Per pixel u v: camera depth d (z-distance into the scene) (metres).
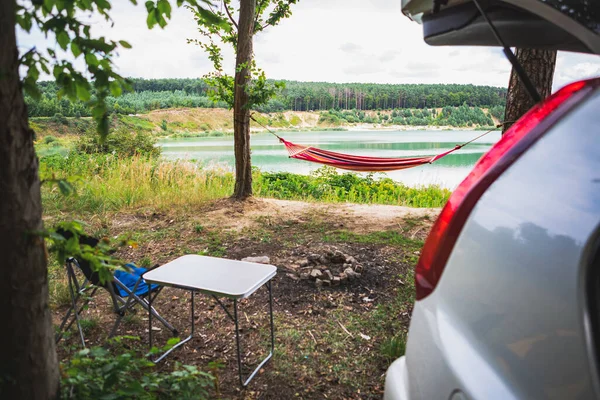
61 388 1.79
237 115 8.35
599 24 1.02
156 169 10.08
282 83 8.18
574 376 0.82
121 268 1.94
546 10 1.08
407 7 1.41
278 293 4.31
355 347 3.34
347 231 6.63
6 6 1.42
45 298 1.61
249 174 8.61
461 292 1.11
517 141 1.18
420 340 1.20
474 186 1.20
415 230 6.67
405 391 1.27
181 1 1.88
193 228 6.81
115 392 1.87
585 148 1.03
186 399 2.10
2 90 1.42
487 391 0.92
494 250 1.06
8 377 1.52
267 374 3.01
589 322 0.83
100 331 3.61
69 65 1.76
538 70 5.16
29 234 1.52
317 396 2.77
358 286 4.46
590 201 0.95
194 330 3.65
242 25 8.01
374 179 15.23
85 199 8.03
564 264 0.91
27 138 1.51
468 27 1.28
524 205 1.05
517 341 0.93
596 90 1.12
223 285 2.84
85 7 1.76
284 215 7.66
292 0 8.34
